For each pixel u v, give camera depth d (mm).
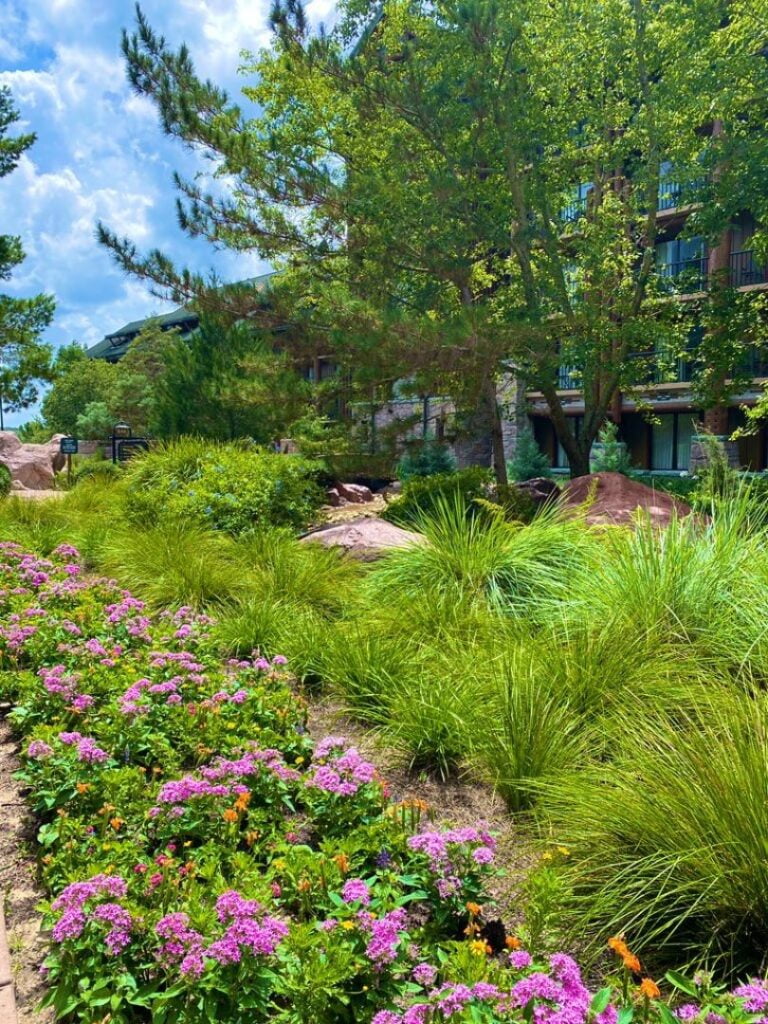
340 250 14836
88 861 2559
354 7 15234
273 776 3141
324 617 6316
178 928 2033
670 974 1979
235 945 1939
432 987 2045
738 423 22969
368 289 14492
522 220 14461
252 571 7219
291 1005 2025
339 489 18406
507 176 14344
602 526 6930
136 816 2863
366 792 3029
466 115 13180
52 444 25578
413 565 6598
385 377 12188
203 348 18188
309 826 3121
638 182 15438
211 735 3639
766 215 14234
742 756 2705
